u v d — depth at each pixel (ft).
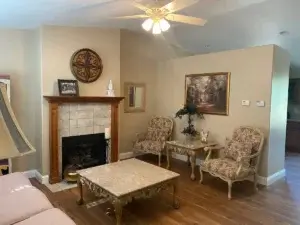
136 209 10.86
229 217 10.23
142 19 12.98
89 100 14.58
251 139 13.37
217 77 15.87
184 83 18.03
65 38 14.08
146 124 20.06
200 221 9.89
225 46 19.88
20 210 5.95
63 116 14.11
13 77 13.69
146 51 19.36
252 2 11.43
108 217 10.11
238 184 13.93
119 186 9.53
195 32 17.35
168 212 10.62
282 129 15.02
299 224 9.76
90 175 10.70
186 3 8.40
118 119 16.24
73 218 10.00
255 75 14.07
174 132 18.93
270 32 15.96
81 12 11.40
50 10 10.87
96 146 15.78
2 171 12.27
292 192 12.85
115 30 16.01
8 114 3.56
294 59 21.02
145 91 19.72
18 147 3.52
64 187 13.12
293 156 20.42
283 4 11.64
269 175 13.99
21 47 13.85
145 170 11.39
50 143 13.61
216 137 16.16
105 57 15.71
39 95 13.83
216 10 12.52
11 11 10.84
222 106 15.71
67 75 14.26
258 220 10.02
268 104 13.57
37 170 14.47
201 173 13.88
